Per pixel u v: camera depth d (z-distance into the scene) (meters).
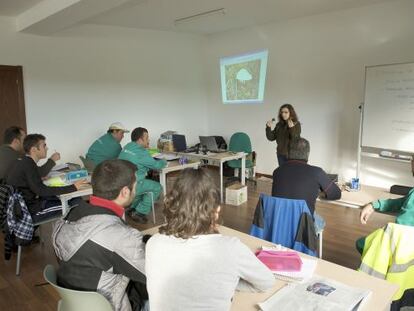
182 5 4.51
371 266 1.67
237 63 6.54
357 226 3.93
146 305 1.50
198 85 7.12
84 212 1.37
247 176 5.80
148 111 6.36
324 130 5.45
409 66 4.04
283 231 2.23
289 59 5.74
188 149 5.18
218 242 1.09
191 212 1.12
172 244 1.11
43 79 5.06
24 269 2.99
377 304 1.25
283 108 4.68
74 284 1.34
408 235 1.60
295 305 1.22
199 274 1.05
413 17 4.35
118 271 1.32
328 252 3.30
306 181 2.29
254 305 1.25
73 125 5.43
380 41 4.68
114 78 5.82
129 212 4.19
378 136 4.47
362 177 5.07
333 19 5.11
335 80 5.23
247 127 6.59
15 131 3.42
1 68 4.67
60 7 3.60
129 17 5.11
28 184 2.84
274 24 5.83
